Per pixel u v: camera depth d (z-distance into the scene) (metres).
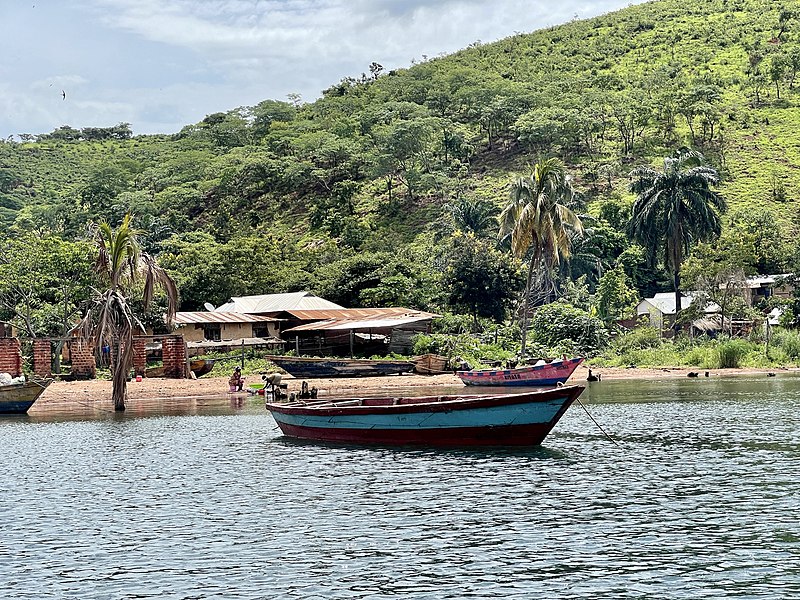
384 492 26.02
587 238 114.88
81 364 69.75
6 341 61.78
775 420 38.69
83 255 74.81
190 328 82.06
